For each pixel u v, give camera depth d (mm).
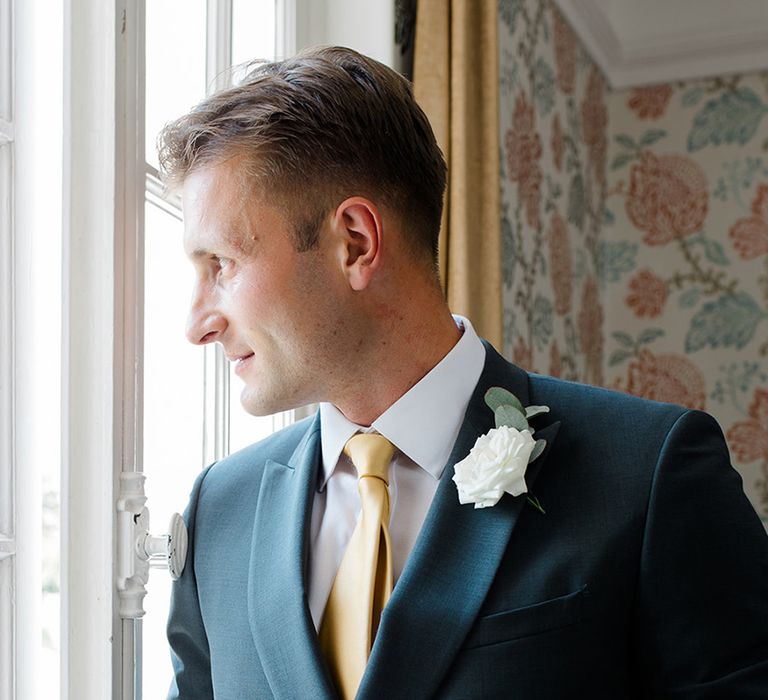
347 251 1036
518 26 2496
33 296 1221
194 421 1516
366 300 1045
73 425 1225
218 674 1094
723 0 3203
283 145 1020
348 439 1105
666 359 3246
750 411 3158
